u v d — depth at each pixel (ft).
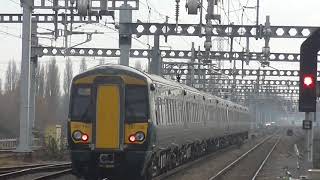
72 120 107.24
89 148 106.32
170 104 135.13
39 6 191.62
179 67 325.42
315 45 87.76
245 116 380.78
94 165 107.45
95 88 106.83
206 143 215.10
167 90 130.93
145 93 107.34
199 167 173.68
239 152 271.49
